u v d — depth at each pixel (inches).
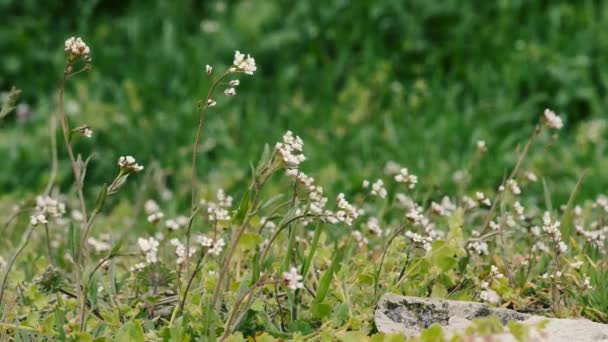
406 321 153.4
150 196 344.8
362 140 394.3
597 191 353.7
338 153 391.9
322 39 463.8
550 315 165.6
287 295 157.1
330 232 208.7
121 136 403.9
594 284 172.6
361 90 423.8
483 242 187.2
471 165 223.8
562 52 446.0
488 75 436.5
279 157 136.0
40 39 486.0
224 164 381.4
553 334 146.3
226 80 443.2
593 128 390.3
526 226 202.1
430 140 392.5
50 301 169.6
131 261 208.5
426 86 429.1
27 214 253.4
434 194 289.6
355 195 346.6
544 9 471.2
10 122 443.2
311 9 473.4
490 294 167.5
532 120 416.5
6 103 169.6
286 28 470.6
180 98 440.8
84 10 493.4
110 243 169.0
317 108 430.0
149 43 483.2
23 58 474.6
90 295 155.4
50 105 444.8
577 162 377.1
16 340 145.9
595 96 418.3
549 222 173.6
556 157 382.0
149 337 146.7
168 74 457.4
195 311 148.6
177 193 359.9
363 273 164.6
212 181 363.6
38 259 192.7
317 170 376.8
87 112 408.8
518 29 459.8
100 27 489.4
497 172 366.6
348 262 182.9
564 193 353.1
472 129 402.9
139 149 401.4
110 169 390.6
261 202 152.6
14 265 203.3
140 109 424.8
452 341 131.2
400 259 171.9
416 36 458.9
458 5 469.1
